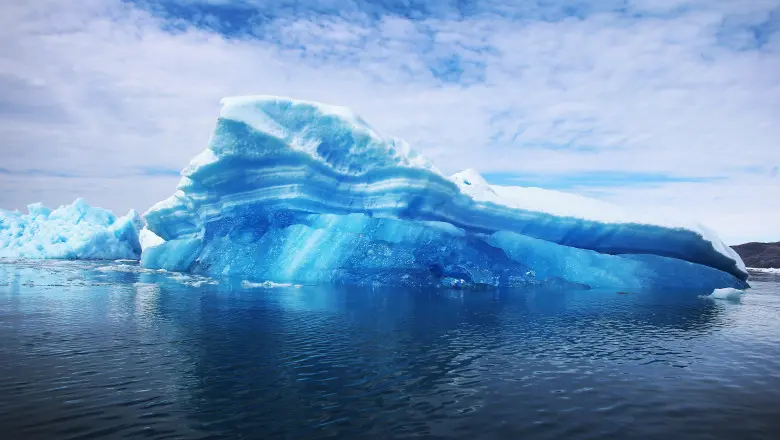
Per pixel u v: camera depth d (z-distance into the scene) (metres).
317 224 18.98
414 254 18.25
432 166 17.62
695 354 7.69
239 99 16.89
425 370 6.45
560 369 6.64
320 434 4.34
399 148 18.14
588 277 19.55
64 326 8.83
